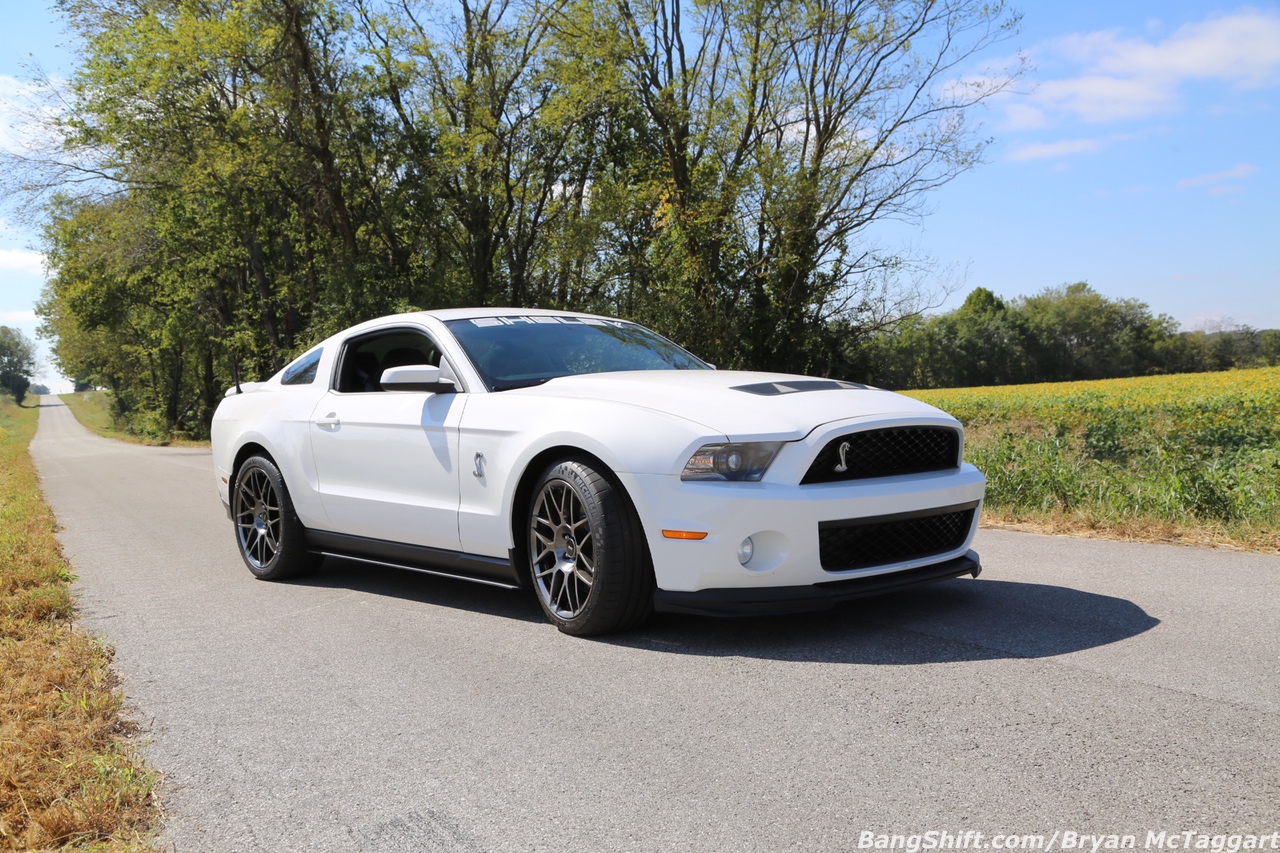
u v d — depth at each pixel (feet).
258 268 106.63
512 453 12.48
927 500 11.42
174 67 76.79
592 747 8.23
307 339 95.55
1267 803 6.48
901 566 11.50
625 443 11.19
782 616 12.46
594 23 84.38
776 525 10.59
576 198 98.58
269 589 16.63
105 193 90.48
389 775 7.86
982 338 337.93
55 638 12.75
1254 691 8.76
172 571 18.93
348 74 84.94
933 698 8.97
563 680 10.21
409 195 91.04
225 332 124.77
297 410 16.69
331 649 12.06
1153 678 9.26
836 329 93.81
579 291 97.14
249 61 78.89
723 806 6.89
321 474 15.99
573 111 85.25
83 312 135.03
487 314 15.48
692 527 10.73
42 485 49.80
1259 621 11.28
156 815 7.24
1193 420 50.08
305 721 9.32
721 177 90.94
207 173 84.23
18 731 8.77
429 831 6.77
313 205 92.32
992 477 23.52
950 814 6.55
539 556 12.45
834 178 85.10
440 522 13.69
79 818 6.96
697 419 11.16
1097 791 6.79
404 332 15.49
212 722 9.41
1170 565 15.08
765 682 9.75
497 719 9.09
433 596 15.23
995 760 7.44
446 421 13.52
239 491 18.19
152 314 133.59
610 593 11.39
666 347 16.48
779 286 94.22
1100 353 338.75
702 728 8.54
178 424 179.93
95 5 79.20
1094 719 8.20
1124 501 21.15
